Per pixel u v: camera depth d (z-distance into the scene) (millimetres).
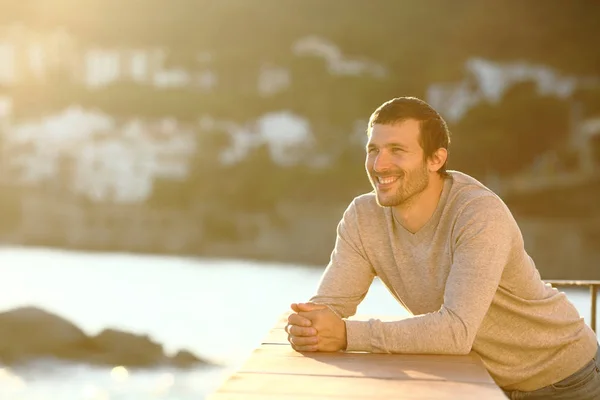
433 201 2947
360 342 2766
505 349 3029
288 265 65812
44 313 13586
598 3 80688
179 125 89500
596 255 62625
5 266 54094
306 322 2781
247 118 88812
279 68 91125
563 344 3025
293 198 82938
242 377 2334
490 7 83750
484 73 84250
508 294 2959
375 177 2939
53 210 86625
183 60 94375
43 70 94750
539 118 74250
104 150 89375
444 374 2402
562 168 72438
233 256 77000
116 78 93500
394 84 86688
